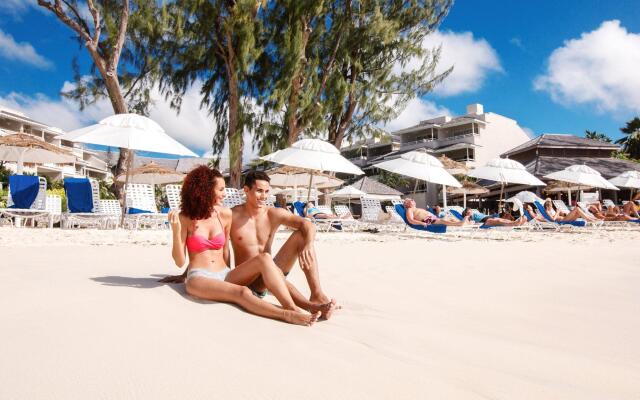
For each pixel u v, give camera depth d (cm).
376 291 344
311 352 174
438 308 293
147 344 166
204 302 246
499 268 488
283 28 1856
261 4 1756
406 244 792
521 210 1377
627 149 5034
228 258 304
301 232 294
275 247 705
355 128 2134
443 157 1756
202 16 1736
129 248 596
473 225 1170
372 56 2098
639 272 469
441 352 193
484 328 245
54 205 1264
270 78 1867
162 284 294
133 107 1883
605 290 369
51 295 240
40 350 155
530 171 3228
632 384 167
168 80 1877
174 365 148
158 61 1811
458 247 739
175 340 173
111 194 2033
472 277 427
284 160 1144
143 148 927
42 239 711
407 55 2045
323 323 235
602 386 163
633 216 1622
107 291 257
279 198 1013
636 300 331
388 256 584
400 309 285
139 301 232
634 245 800
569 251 683
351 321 244
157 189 2428
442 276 428
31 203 1080
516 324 258
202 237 279
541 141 3709
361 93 2038
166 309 221
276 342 183
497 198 3844
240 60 1722
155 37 1752
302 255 279
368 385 144
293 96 1839
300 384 140
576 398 148
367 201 1374
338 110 2002
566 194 3155
